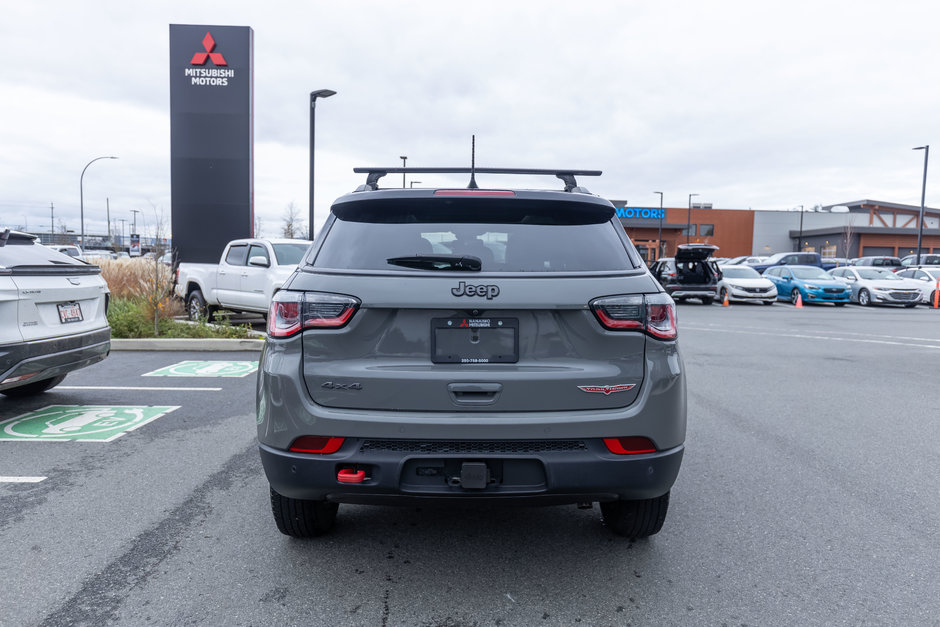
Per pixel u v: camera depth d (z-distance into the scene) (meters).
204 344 10.29
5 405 6.48
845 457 4.92
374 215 3.00
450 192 2.90
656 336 2.76
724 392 7.34
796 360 9.79
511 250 2.84
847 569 3.14
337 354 2.72
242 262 12.43
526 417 2.65
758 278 23.95
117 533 3.49
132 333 10.69
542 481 2.71
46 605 2.75
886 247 67.12
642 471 2.73
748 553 3.32
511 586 2.97
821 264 32.88
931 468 4.67
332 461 2.68
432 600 2.84
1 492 4.08
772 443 5.29
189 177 18.17
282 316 2.78
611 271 2.81
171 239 18.20
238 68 18.06
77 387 7.39
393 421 2.63
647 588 2.96
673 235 68.50
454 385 2.65
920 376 8.42
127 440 5.27
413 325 2.71
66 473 4.45
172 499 3.99
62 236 52.41
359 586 2.95
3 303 5.04
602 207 3.02
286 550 3.31
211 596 2.84
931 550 3.36
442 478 2.69
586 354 2.73
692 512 3.86
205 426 5.70
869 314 19.42
